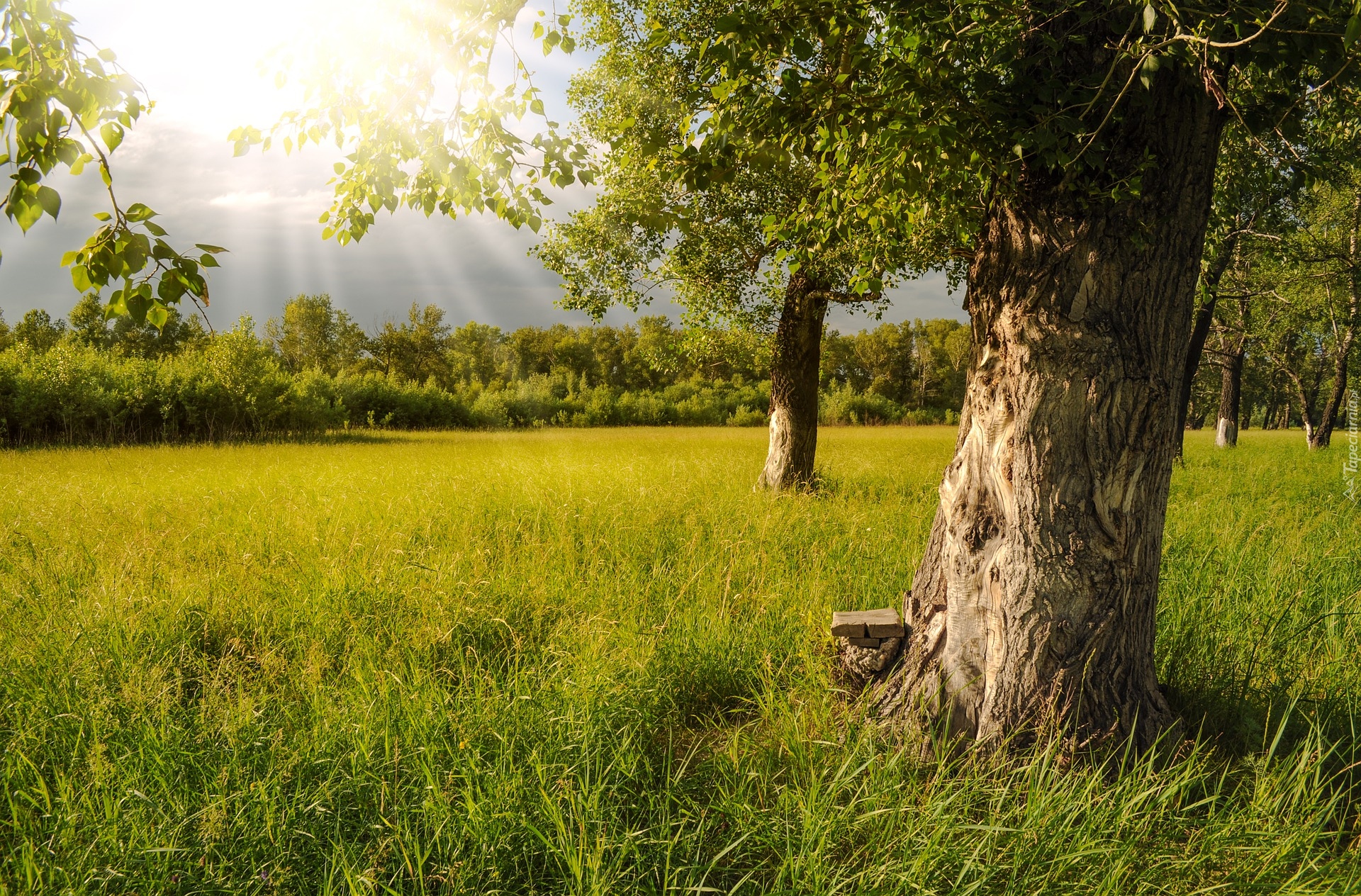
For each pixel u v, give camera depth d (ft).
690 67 30.30
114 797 8.84
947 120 9.89
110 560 20.26
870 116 10.49
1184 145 10.27
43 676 12.21
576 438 113.29
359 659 13.50
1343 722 11.33
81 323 164.14
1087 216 10.34
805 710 11.56
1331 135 16.15
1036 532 10.36
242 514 29.40
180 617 15.55
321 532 25.14
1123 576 10.34
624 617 15.74
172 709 11.28
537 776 9.36
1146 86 9.12
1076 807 8.54
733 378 236.63
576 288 37.76
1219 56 8.77
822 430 163.73
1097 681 10.19
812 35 10.62
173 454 63.52
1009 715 10.25
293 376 124.47
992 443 10.95
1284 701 11.88
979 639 10.74
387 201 15.97
